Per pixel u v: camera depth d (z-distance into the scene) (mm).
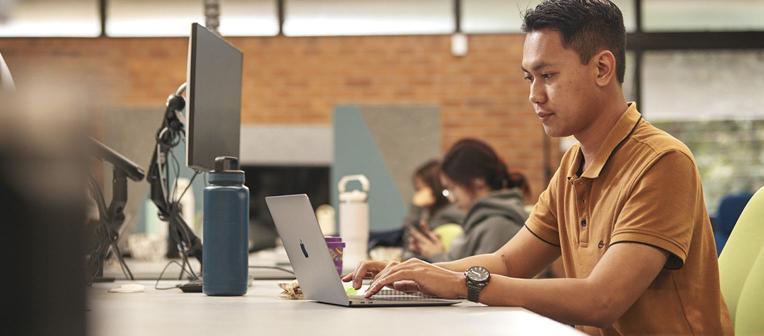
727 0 7781
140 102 7852
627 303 1553
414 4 7871
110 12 7918
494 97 7805
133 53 7879
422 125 5977
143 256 3670
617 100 1787
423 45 7848
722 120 7836
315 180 7008
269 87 7852
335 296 1490
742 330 1749
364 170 5957
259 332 1090
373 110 5984
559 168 2000
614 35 1772
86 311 536
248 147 6918
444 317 1261
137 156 2635
